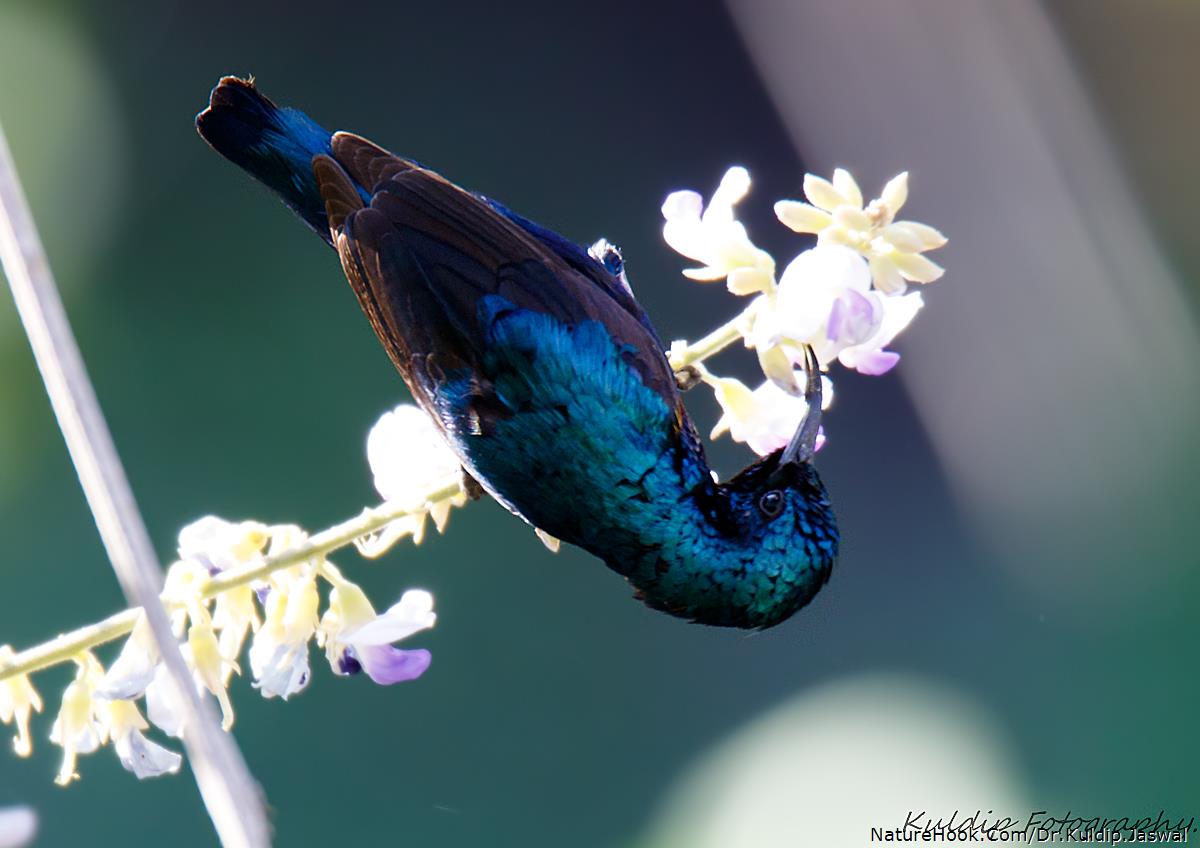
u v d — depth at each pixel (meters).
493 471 1.52
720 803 2.40
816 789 2.30
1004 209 2.70
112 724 1.49
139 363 2.87
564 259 1.54
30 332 1.46
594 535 1.53
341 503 2.72
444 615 2.58
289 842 2.31
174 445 2.76
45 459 2.50
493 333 1.52
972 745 2.37
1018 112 2.72
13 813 1.43
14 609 2.42
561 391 1.52
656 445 1.52
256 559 1.50
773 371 1.52
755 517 1.52
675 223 1.51
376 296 1.53
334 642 1.50
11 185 1.46
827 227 1.51
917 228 1.50
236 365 2.84
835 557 1.53
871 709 2.50
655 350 1.53
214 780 1.45
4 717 1.49
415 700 2.45
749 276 1.51
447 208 1.53
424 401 1.53
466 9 3.85
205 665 1.49
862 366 1.51
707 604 1.53
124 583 1.46
